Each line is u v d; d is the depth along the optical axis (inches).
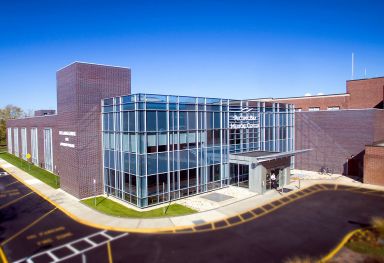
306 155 1781.5
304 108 2252.7
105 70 1238.3
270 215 952.3
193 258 669.9
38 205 1090.1
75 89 1157.7
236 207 1033.5
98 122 1230.9
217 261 655.1
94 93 1208.2
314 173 1683.1
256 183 1229.7
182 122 1159.6
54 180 1518.2
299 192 1241.4
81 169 1178.6
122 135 1117.1
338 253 683.4
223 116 1321.4
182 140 1159.0
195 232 816.3
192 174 1195.3
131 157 1072.2
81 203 1102.4
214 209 1012.5
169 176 1113.4
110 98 1175.6
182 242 754.2
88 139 1200.2
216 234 801.6
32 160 2138.3
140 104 1029.8
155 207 1046.4
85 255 689.6
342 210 1003.3
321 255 675.4
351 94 2049.7
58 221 915.4
